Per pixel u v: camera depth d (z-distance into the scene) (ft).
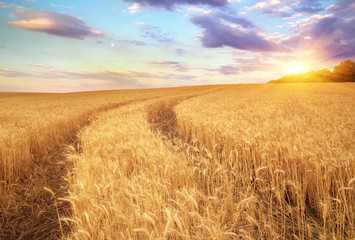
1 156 17.03
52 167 20.53
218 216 8.71
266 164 15.02
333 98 70.85
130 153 16.06
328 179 11.56
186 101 65.92
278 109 41.60
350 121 24.40
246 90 149.48
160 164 12.89
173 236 8.00
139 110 45.03
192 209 8.96
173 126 38.88
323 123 24.29
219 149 20.58
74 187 10.81
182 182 11.92
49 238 10.93
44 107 61.77
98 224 7.82
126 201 8.90
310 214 11.64
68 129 34.19
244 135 18.60
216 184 13.14
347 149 14.61
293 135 18.70
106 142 18.78
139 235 7.80
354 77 273.33
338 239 9.12
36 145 24.40
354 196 10.92
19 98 154.20
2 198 13.70
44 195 15.34
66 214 12.85
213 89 174.19
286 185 13.56
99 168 12.85
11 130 24.41
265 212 11.69
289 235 9.91
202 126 26.63
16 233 11.57
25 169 18.78
